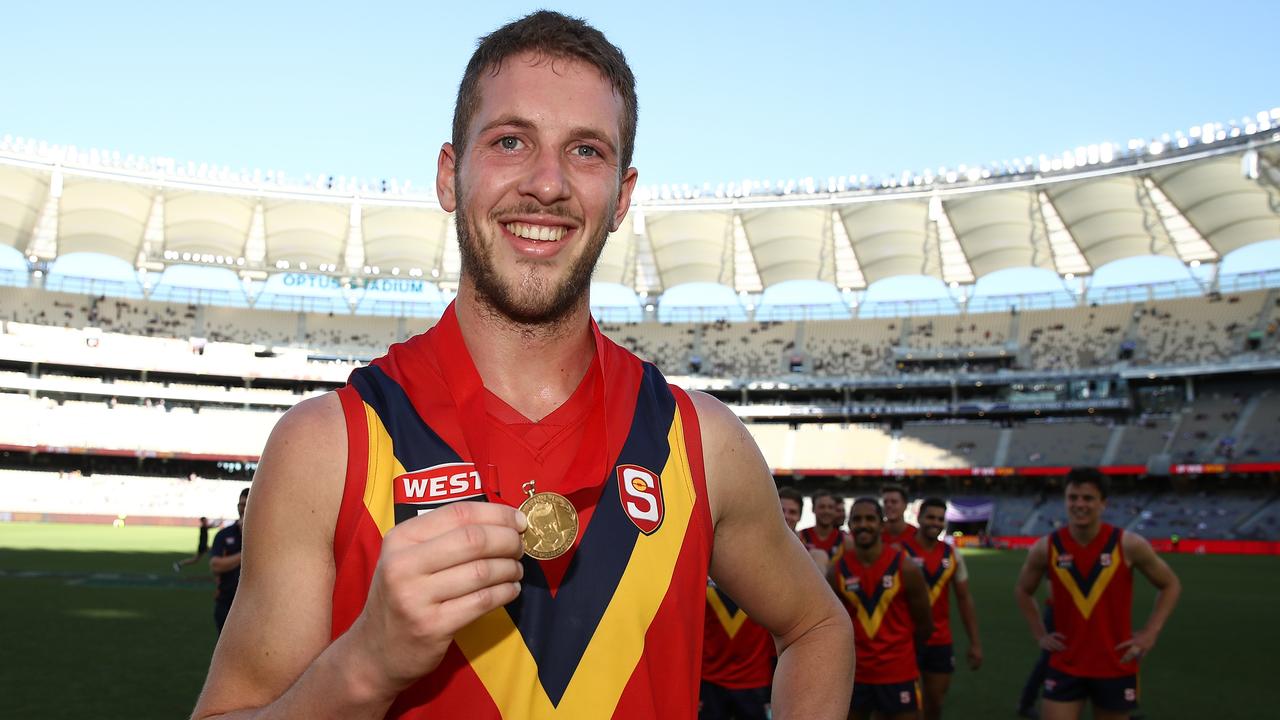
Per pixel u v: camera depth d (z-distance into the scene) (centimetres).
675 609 144
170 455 4538
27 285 4672
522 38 155
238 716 126
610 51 162
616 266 4862
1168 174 3541
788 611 171
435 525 110
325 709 113
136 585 1852
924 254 4553
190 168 3900
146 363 4709
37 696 884
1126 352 4709
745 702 636
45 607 1512
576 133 153
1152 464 4253
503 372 154
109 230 4309
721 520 165
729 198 4116
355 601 132
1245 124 3231
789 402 5297
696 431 162
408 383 149
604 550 142
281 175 3994
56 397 4688
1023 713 904
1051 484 4747
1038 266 4622
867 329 5284
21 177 3788
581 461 148
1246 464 4050
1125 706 618
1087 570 630
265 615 132
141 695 891
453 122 164
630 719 135
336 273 4803
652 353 5291
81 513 4259
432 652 108
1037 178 3691
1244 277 4678
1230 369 4381
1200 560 3403
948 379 4919
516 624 135
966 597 841
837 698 165
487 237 151
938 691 820
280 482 136
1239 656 1299
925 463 4706
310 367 4950
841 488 5019
